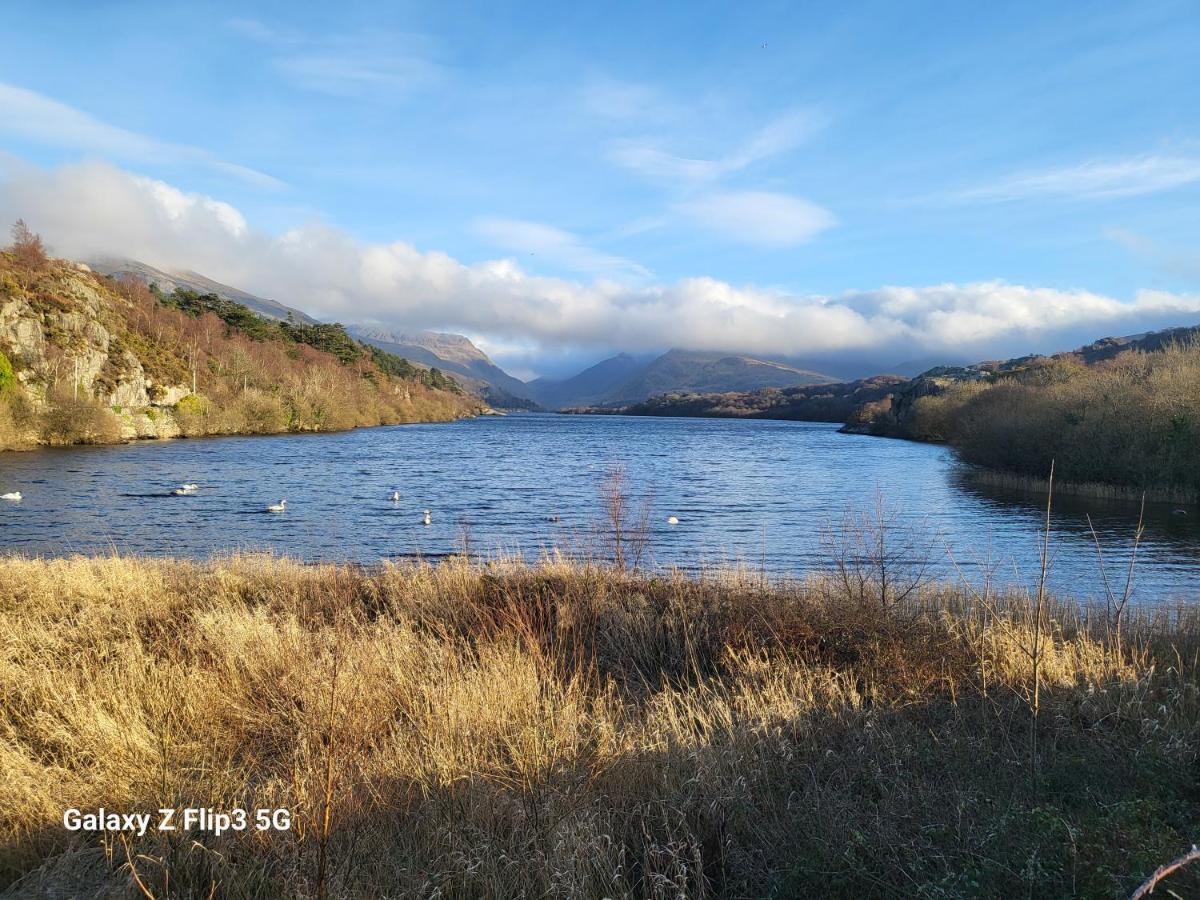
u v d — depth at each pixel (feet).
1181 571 63.62
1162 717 18.07
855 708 19.15
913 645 22.65
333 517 90.02
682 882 12.12
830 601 27.12
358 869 12.57
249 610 31.17
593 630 26.81
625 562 38.29
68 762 16.66
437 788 15.37
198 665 21.90
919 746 16.93
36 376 233.14
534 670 21.35
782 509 101.65
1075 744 16.84
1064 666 21.52
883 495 119.03
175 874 12.49
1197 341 139.23
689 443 297.33
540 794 15.07
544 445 273.13
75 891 12.30
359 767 15.84
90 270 361.10
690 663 24.76
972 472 158.10
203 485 123.34
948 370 361.92
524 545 69.26
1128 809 12.64
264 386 347.56
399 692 20.12
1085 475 126.11
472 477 146.00
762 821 14.20
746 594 29.50
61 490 112.88
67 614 29.58
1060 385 148.46
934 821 13.41
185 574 38.75
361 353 522.47
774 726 18.20
